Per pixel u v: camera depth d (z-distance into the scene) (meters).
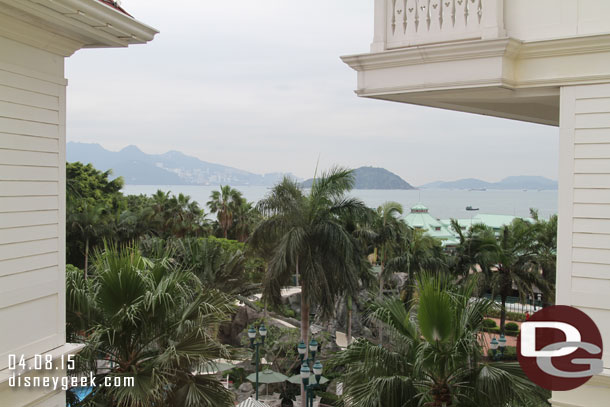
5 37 5.41
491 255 30.66
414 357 8.70
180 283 9.14
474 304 8.97
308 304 19.91
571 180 6.37
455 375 8.54
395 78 7.19
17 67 5.54
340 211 19.89
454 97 7.29
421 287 8.29
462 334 8.17
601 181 6.23
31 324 5.81
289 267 19.31
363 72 7.44
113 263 8.48
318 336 24.47
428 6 7.11
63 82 6.09
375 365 8.50
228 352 8.71
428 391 8.24
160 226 45.41
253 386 21.11
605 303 6.21
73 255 40.50
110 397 8.30
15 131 5.53
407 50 6.95
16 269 5.59
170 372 8.50
